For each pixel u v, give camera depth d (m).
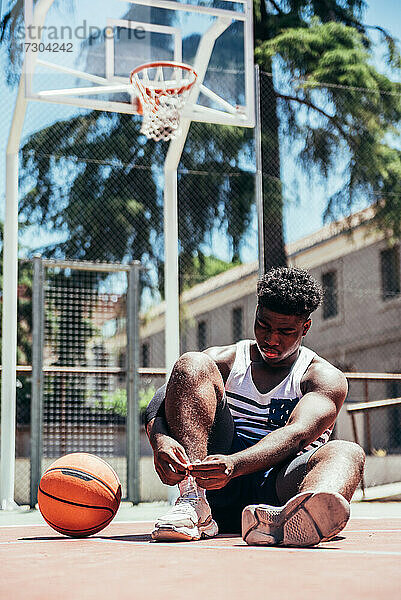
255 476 2.07
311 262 14.55
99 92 5.64
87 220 12.13
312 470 1.85
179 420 1.90
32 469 5.62
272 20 12.32
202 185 12.02
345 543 1.83
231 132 11.95
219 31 5.87
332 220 11.80
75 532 2.06
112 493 2.09
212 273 12.36
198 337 15.08
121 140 12.29
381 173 11.91
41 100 5.46
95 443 7.08
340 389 2.11
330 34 12.16
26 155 11.97
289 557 1.43
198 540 1.90
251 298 13.62
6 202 5.86
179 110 5.78
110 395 7.24
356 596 0.96
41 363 5.81
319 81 11.83
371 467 8.55
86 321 7.69
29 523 3.89
